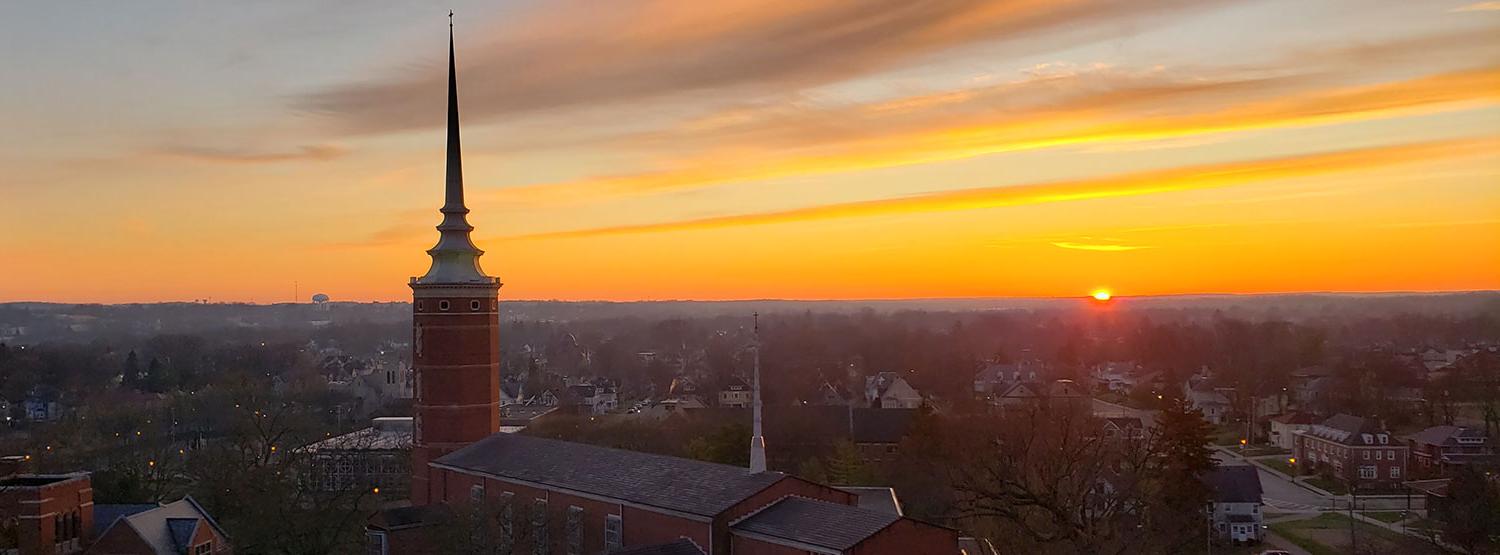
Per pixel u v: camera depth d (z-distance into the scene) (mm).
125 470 119938
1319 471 166125
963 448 119875
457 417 97688
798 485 71375
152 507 91812
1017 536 88000
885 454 143375
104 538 81000
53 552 80688
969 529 103562
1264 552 109812
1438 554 102750
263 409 134000
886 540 61438
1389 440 156375
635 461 79812
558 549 76438
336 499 99938
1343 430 162750
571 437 149500
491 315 100250
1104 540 73938
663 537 70438
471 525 72938
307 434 126062
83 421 167000
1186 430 108625
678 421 159750
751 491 69125
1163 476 105938
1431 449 156125
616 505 74375
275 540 94812
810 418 151375
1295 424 191625
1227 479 122125
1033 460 88500
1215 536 117375
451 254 99000
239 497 101062
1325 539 120062
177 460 147625
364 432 156125
